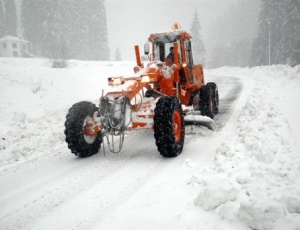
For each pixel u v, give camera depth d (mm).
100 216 3010
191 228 2568
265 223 2381
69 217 3049
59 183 3961
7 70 13641
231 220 2566
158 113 4426
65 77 14500
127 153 5129
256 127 5234
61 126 7367
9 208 3354
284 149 3936
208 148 4980
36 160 5074
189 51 6988
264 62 48031
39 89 11547
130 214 2973
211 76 23750
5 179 4270
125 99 4605
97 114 5062
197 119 5516
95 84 14078
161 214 2900
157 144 4480
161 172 4047
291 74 14680
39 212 3213
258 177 3211
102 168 4434
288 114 5965
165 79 5801
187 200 3104
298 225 2334
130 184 3756
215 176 3391
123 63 28109
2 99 9828
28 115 8664
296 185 2926
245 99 10023
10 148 5781
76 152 4863
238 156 3902
